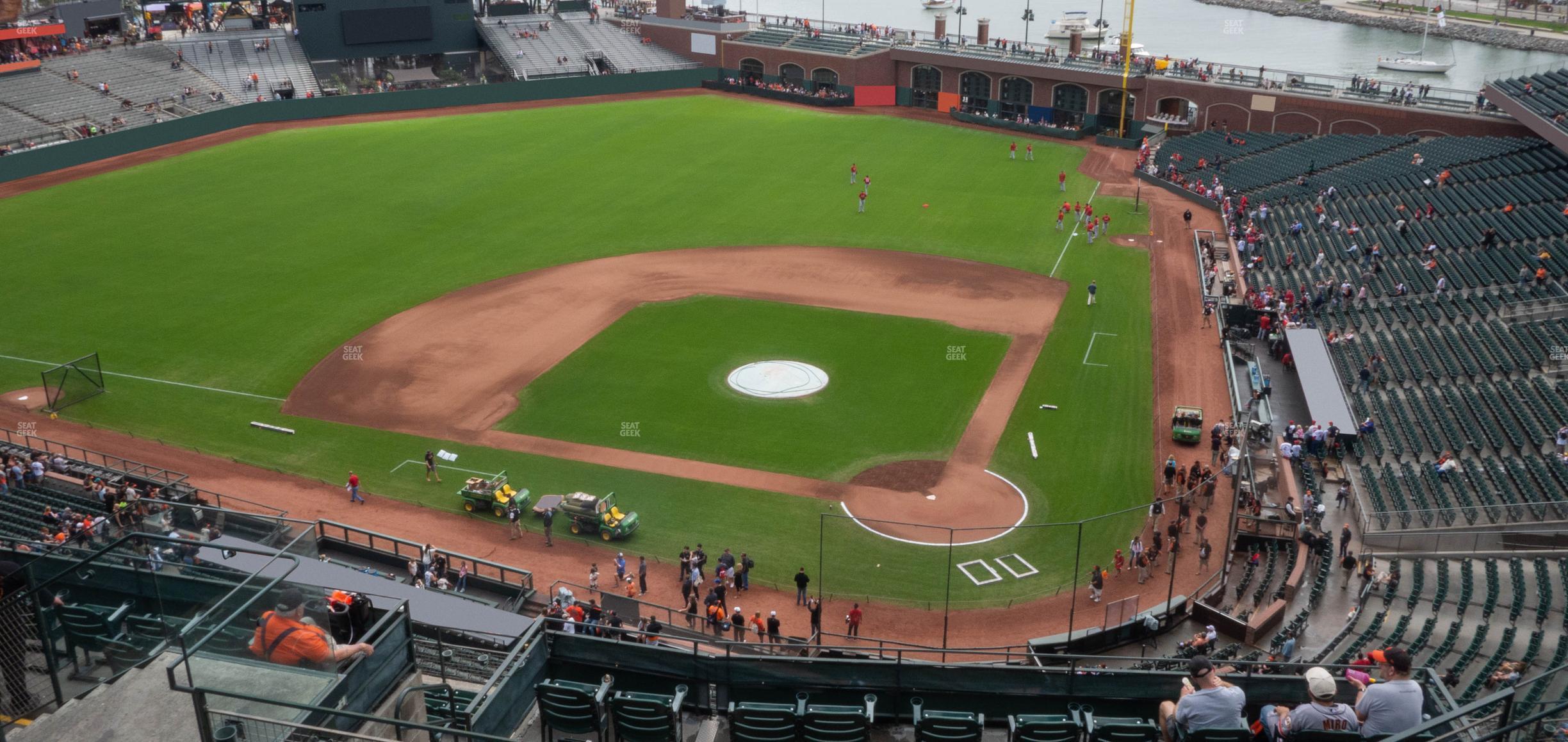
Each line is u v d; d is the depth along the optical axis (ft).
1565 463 132.36
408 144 323.78
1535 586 112.68
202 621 39.55
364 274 221.87
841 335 193.98
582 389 173.27
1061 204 274.16
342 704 40.73
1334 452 150.82
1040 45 392.27
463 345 189.47
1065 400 170.19
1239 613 118.62
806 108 380.58
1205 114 322.75
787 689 52.75
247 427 161.27
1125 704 51.72
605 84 392.47
